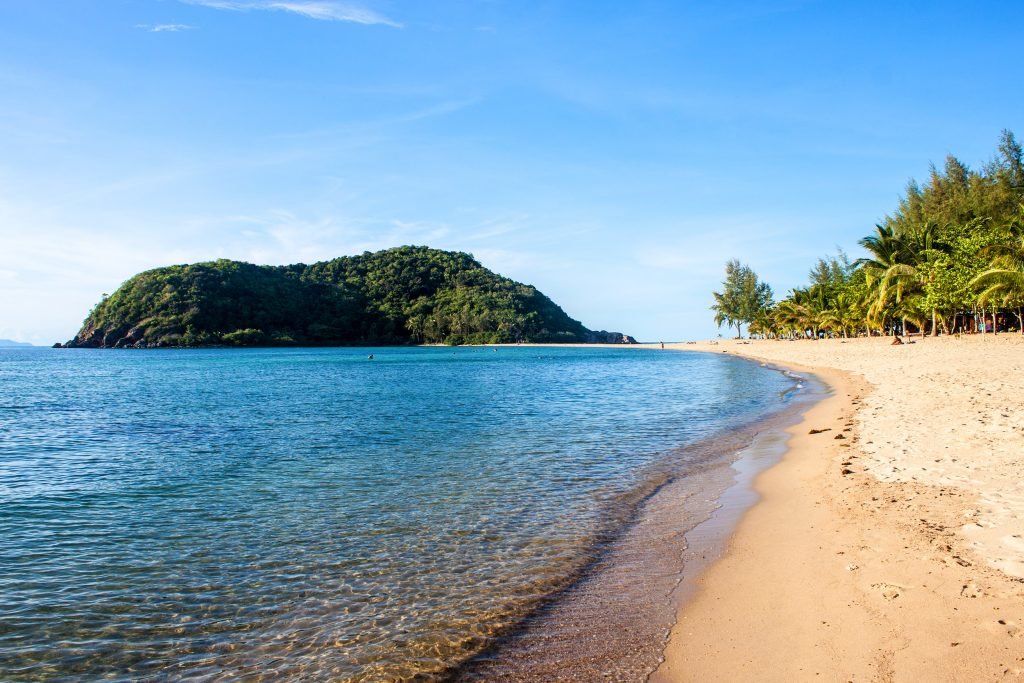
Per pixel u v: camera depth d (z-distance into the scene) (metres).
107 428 24.16
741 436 18.20
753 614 6.49
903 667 5.07
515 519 10.58
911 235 59.84
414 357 110.38
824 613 6.25
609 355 113.31
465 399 32.81
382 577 8.23
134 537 10.29
